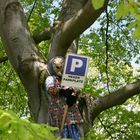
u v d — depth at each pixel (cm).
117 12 263
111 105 718
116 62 1349
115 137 1159
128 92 722
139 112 1186
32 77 660
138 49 1349
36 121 662
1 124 183
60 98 509
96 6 247
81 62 515
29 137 183
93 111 700
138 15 266
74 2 757
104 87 1361
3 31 688
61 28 665
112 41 1338
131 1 259
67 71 509
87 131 664
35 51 684
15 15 689
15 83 1362
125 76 1368
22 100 1339
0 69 1355
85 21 623
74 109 514
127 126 1187
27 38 684
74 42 769
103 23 1278
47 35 761
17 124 183
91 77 1387
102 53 1355
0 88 1339
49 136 190
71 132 502
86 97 681
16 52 674
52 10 1321
